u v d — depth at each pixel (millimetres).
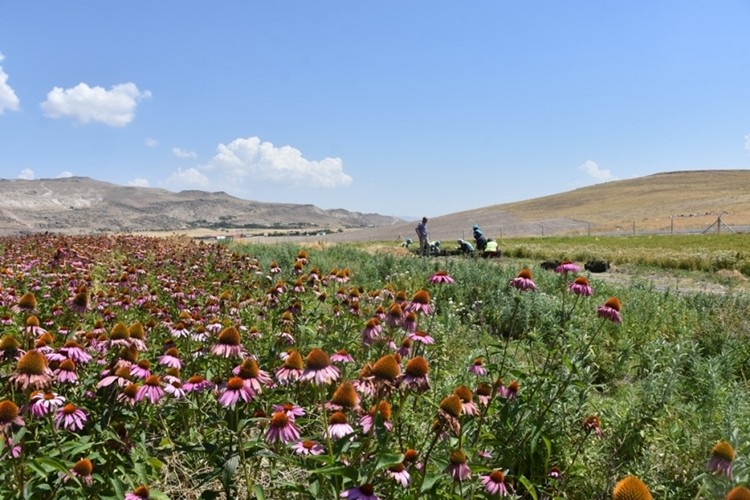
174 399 4480
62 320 6703
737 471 3355
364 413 3777
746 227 58156
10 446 3041
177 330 5543
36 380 3352
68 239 21688
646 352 7199
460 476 3115
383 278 15477
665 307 11516
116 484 3146
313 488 3166
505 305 10625
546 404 4461
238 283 10523
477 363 4965
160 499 3154
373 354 5539
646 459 4344
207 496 3254
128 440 3619
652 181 146000
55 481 3211
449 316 9102
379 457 2920
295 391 4875
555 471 4121
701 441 4492
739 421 4652
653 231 60625
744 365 8086
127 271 10406
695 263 25500
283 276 12297
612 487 4062
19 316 6711
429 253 28141
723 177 141250
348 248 27641
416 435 4254
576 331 7000
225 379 4359
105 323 6562
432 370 5832
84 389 4156
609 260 28188
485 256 28562
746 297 12781
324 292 7938
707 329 9562
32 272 10984
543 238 53812
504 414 4219
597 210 100875
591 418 4348
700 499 3854
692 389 6191
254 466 3934
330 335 6180
